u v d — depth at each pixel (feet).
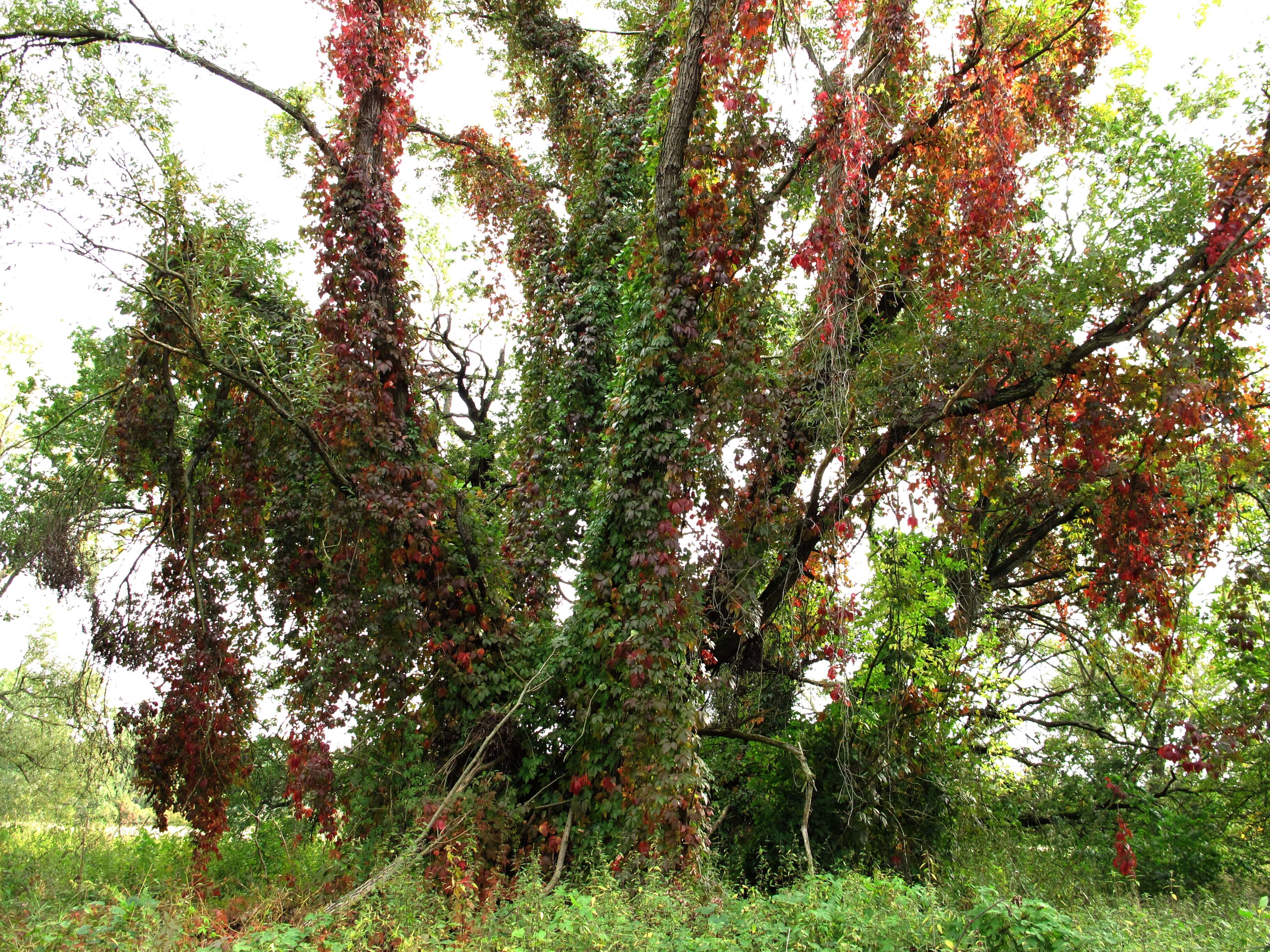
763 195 39.40
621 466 38.04
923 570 45.47
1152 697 48.62
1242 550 46.39
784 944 19.58
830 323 37.83
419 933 23.18
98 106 38.55
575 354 48.49
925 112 44.57
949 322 39.65
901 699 42.22
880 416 40.06
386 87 44.52
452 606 42.60
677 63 39.99
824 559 42.22
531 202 57.72
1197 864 45.21
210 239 41.81
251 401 43.24
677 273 38.52
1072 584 56.13
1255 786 46.06
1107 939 19.80
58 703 49.73
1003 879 34.01
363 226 42.52
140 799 53.36
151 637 43.01
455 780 39.50
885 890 23.08
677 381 38.14
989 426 41.14
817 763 41.93
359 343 41.63
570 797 38.47
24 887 32.96
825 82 37.88
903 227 45.47
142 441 42.60
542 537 46.34
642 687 34.81
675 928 21.06
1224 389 35.86
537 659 41.65
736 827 44.29
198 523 44.57
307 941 23.94
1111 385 37.11
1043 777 55.11
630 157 51.80
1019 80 45.16
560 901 25.14
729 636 43.86
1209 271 33.58
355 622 39.14
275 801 60.34
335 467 39.60
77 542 43.29
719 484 38.37
